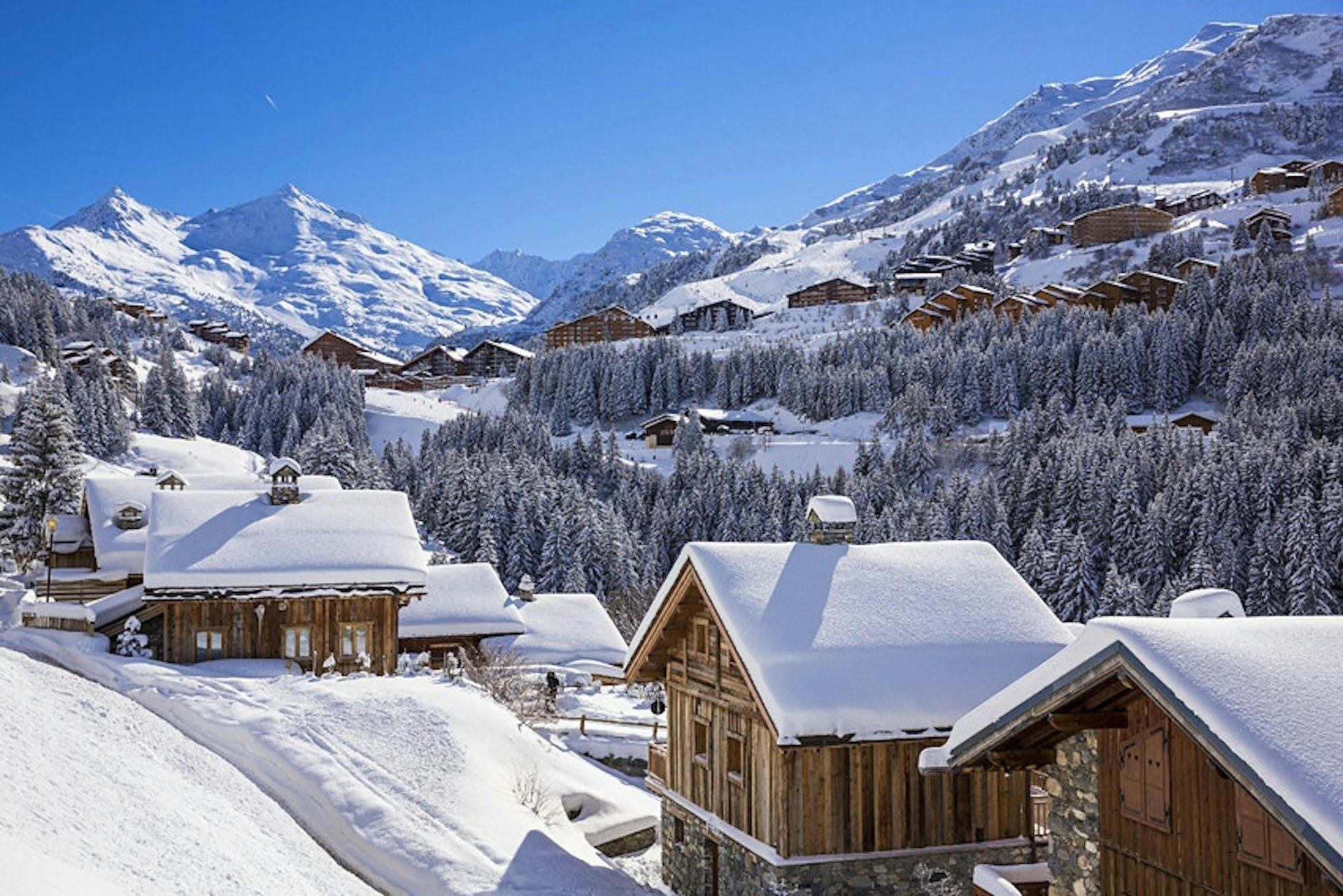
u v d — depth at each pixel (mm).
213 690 31688
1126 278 167750
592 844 26797
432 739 27984
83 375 156125
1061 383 132250
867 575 22906
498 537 81438
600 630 48688
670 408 162250
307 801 25406
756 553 23125
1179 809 11406
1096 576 80750
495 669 37594
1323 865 8164
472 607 45969
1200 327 135500
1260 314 132625
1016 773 21203
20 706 21156
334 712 29500
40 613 39156
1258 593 72125
